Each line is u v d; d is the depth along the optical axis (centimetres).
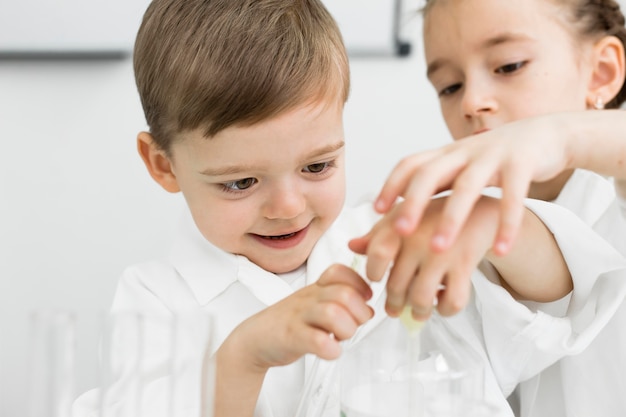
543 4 101
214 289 87
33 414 43
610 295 71
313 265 89
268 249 84
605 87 108
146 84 80
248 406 67
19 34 159
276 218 77
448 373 55
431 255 51
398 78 172
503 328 74
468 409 55
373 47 170
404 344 57
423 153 53
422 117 174
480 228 53
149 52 79
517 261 70
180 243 93
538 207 72
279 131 71
